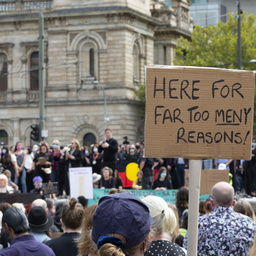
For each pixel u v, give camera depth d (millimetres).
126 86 139500
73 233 21562
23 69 147125
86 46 141875
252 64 136000
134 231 11773
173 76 16219
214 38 141125
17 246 19172
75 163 59688
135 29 142750
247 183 64250
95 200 49500
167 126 16172
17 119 146375
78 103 141000
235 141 16359
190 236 15836
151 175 62906
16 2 146625
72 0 141000
